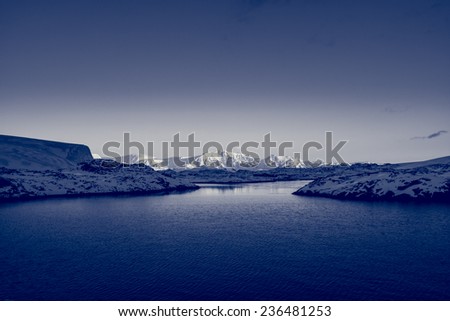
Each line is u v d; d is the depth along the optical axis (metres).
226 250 96.50
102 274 75.62
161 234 124.00
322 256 88.06
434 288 64.62
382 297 60.75
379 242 103.62
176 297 62.09
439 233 115.69
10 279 72.94
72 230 134.12
